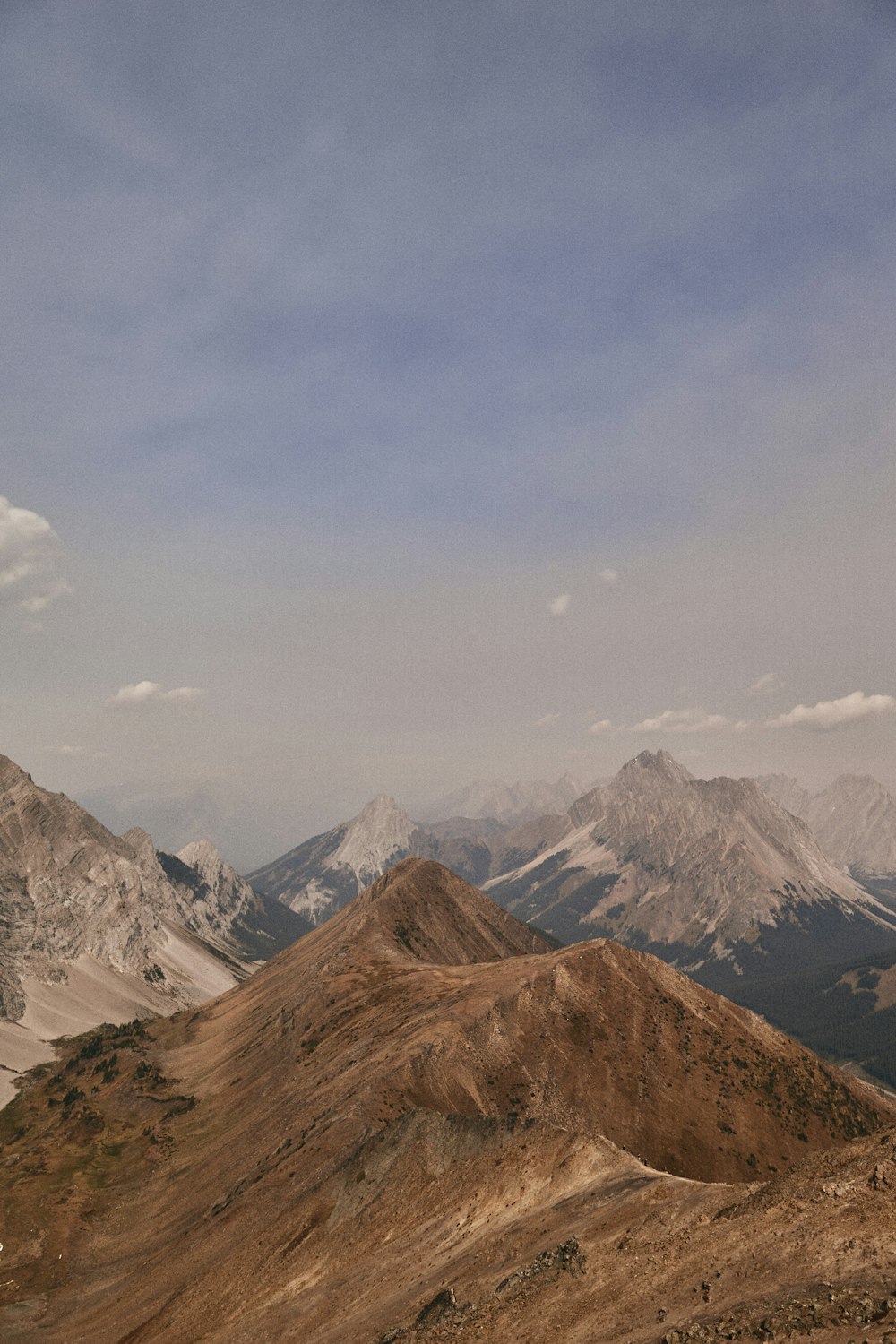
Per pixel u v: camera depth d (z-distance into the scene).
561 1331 37.22
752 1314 30.47
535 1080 113.75
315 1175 80.50
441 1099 102.81
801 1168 41.16
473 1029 119.31
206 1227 89.50
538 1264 45.50
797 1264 33.22
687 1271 37.28
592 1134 61.50
